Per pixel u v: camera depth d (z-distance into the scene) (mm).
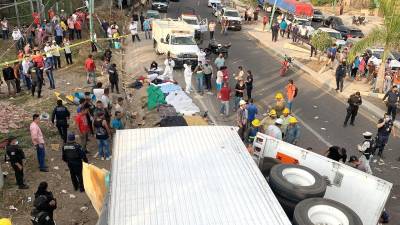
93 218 10133
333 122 17578
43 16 29844
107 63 22078
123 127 13695
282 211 5789
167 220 5531
